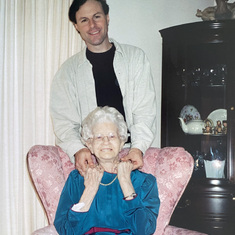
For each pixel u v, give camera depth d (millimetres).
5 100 2826
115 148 1793
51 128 3008
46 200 1944
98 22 2193
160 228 1891
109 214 1762
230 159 2975
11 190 2855
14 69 2857
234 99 2969
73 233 1688
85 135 1854
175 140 3203
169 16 3566
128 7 3443
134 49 2375
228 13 3121
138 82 2293
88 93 2316
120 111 2338
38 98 2955
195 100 3180
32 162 1955
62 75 2342
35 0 2910
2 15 2777
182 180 1906
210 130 3105
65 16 3035
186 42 3084
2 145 2816
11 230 2857
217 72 3057
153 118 2236
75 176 1862
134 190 1751
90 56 2344
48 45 2998
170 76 3201
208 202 2945
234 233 2920
